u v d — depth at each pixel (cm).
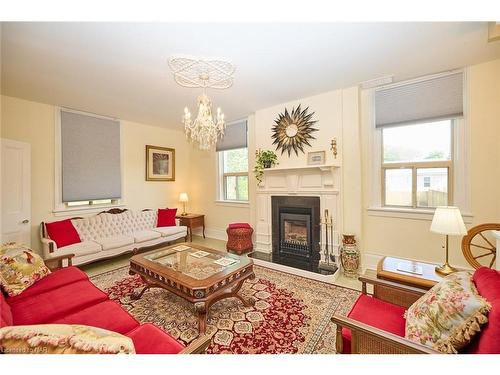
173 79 267
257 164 382
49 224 313
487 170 242
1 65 233
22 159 307
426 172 283
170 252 260
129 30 179
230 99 344
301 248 350
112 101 340
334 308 215
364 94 310
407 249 289
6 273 170
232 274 203
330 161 322
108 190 414
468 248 228
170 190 518
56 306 154
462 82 252
